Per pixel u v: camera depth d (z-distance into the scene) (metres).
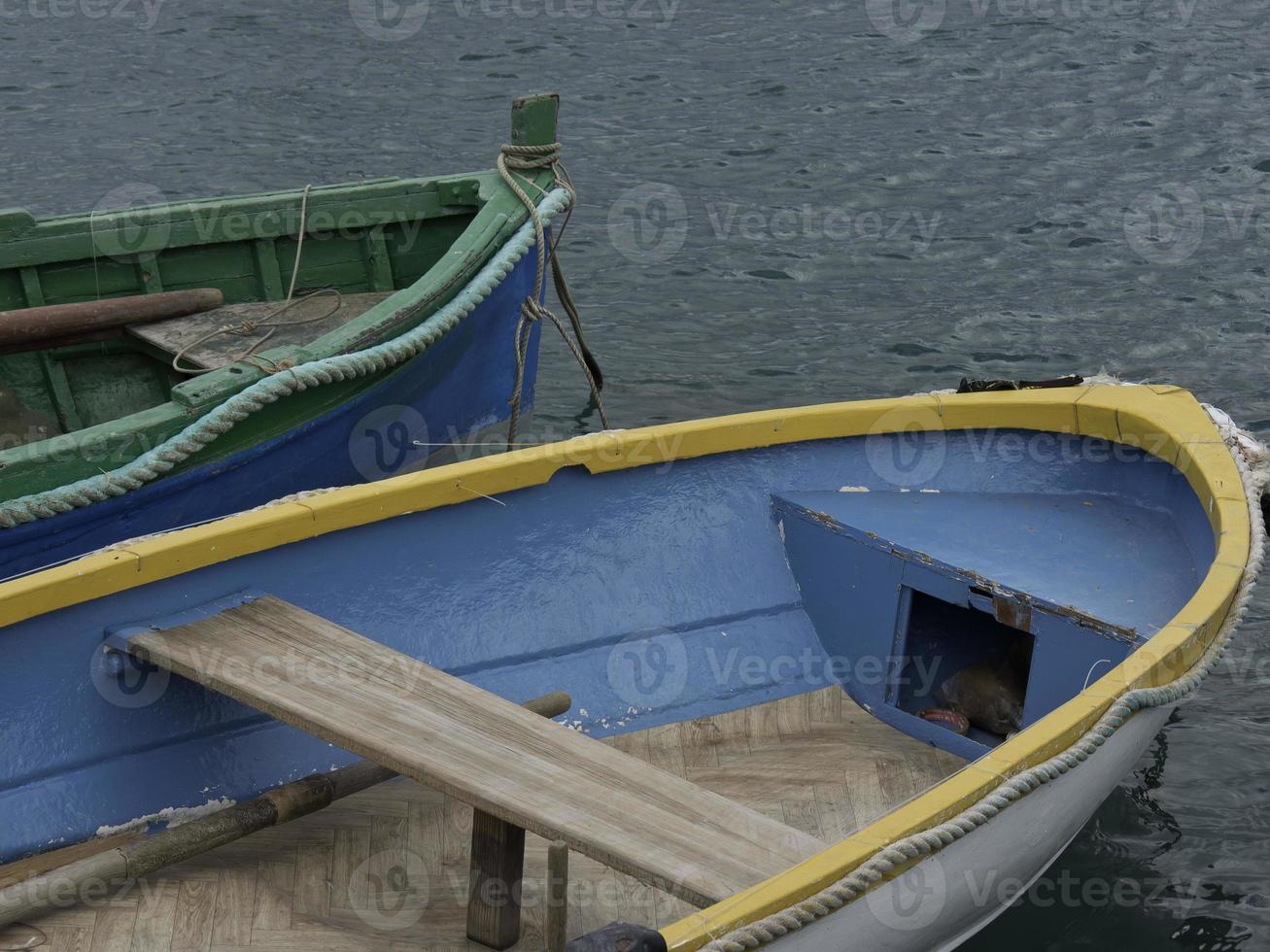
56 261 6.97
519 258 7.16
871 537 5.14
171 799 4.19
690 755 4.81
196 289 7.30
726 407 8.48
